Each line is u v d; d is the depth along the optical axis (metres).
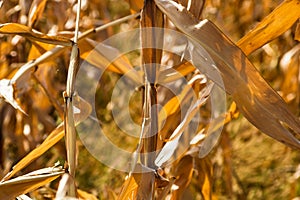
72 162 1.31
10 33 1.44
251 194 3.40
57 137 1.49
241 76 1.30
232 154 3.45
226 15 2.84
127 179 1.41
